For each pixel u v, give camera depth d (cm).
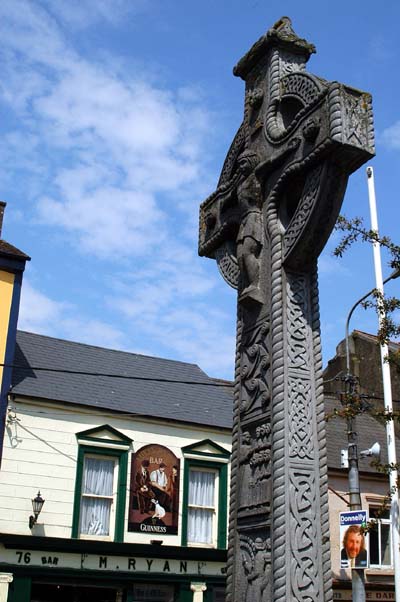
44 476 1609
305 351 578
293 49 693
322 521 527
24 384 1680
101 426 1703
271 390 568
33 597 1569
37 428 1631
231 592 570
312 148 584
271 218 627
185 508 1762
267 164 632
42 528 1574
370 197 1549
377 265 1444
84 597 1628
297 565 507
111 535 1659
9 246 1728
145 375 2011
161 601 1700
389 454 1352
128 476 1709
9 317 1664
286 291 590
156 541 1684
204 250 751
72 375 1831
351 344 2642
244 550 566
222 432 1873
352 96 576
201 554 1738
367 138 568
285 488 525
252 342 619
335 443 2158
